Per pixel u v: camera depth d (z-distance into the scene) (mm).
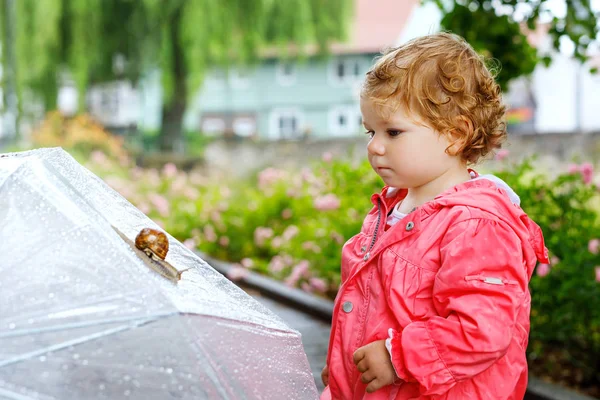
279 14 22594
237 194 9789
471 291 1569
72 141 18469
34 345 1105
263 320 1439
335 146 19203
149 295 1171
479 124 1756
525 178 5414
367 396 1669
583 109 30188
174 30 21750
